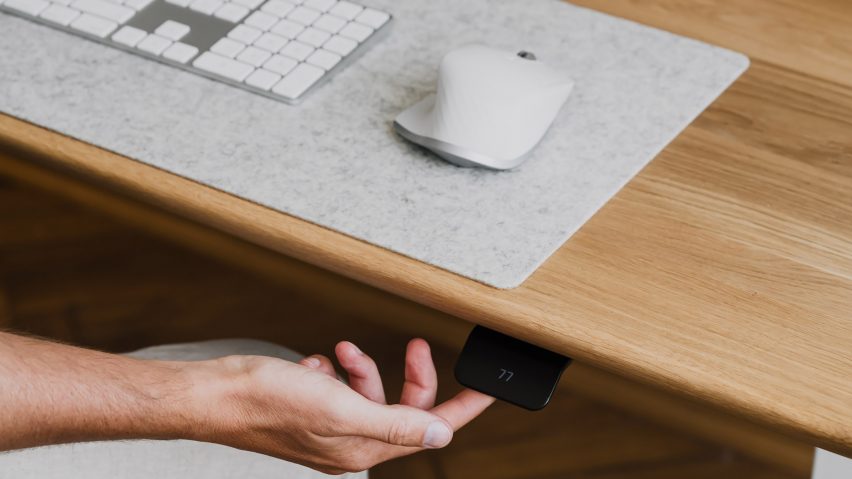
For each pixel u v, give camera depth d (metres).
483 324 0.68
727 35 0.93
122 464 0.88
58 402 0.70
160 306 1.79
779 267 0.70
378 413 0.71
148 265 1.87
